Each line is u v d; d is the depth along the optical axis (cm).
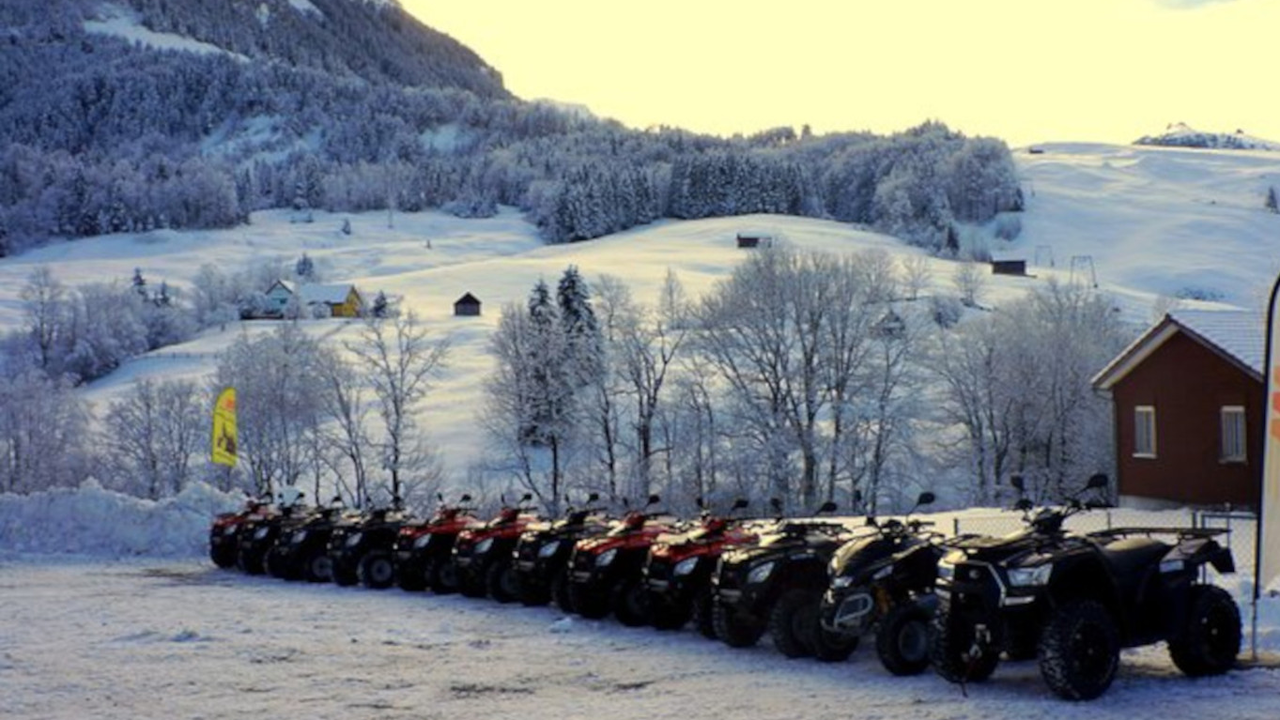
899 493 6209
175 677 1486
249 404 7194
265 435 7231
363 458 7250
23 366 11319
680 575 1716
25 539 3300
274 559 2711
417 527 2416
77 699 1362
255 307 14850
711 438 6269
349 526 2552
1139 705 1159
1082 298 7638
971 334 6631
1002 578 1216
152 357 11962
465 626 1919
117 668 1549
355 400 7538
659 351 7388
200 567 2973
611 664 1534
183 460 7394
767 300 6188
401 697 1352
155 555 3241
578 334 7194
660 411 6750
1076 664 1177
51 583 2608
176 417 7488
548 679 1445
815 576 1550
